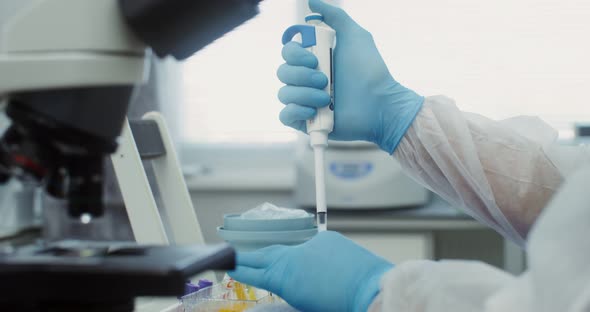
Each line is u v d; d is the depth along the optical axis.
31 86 0.75
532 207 1.30
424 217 2.52
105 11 0.77
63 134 0.78
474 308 0.81
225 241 1.11
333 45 1.38
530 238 0.69
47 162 0.82
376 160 2.62
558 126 3.16
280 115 1.34
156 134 1.39
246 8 0.78
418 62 3.23
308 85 1.31
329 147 2.66
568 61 3.14
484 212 1.38
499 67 3.19
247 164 3.49
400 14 3.22
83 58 0.76
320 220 1.25
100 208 0.84
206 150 3.50
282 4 3.32
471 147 1.31
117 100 0.81
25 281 0.70
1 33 0.78
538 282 0.66
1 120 0.81
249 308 0.98
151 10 0.76
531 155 1.30
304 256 0.99
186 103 3.45
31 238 2.38
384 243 2.56
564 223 0.68
